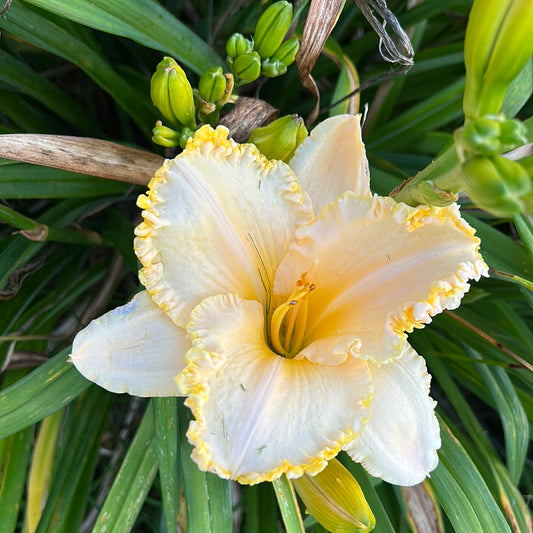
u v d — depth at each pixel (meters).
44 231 0.28
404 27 0.33
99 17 0.24
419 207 0.20
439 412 0.31
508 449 0.29
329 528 0.22
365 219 0.21
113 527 0.23
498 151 0.16
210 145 0.20
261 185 0.21
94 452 0.28
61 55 0.27
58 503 0.26
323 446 0.19
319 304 0.23
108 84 0.29
